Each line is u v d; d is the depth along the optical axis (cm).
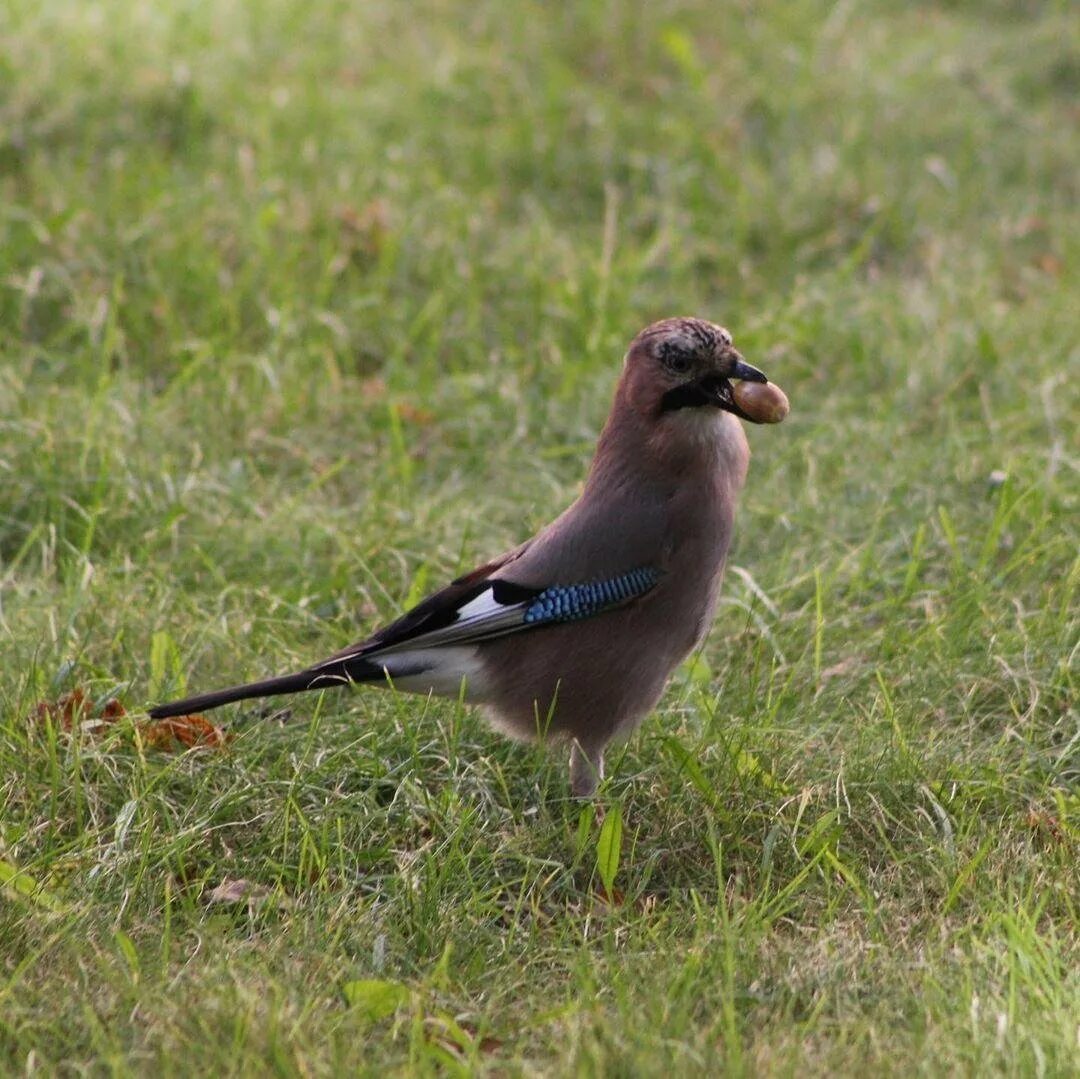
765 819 827
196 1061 626
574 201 1647
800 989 687
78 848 777
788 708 933
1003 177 1761
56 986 675
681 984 678
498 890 763
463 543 1050
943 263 1561
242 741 877
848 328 1388
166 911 713
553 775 880
